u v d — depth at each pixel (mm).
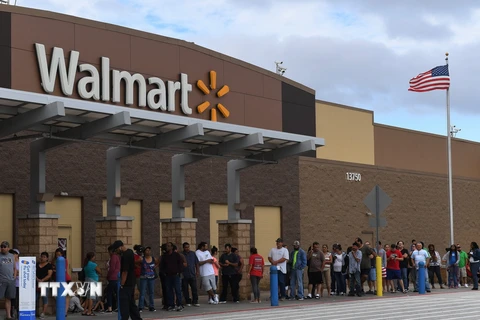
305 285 35000
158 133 23594
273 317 20797
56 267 20172
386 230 40469
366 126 41500
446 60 38469
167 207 30031
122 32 28125
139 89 28312
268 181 34312
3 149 24641
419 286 30188
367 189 39438
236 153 27969
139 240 28766
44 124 21969
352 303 25578
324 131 38562
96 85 26906
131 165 28562
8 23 24938
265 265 33844
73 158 26625
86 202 26922
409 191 42250
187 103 30141
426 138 45969
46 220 22562
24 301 17922
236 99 32625
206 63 31328
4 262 20125
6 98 18766
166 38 29703
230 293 27844
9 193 24781
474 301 25922
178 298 23344
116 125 21203
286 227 34938
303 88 36469
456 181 46375
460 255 34219
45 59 25578
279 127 34781
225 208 32562
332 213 37344
